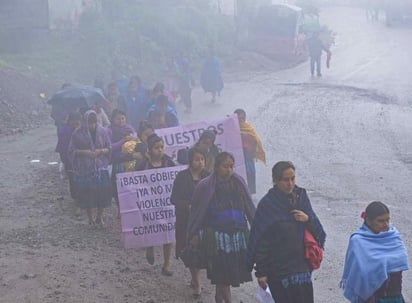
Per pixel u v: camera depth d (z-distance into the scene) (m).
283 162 6.74
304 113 23.86
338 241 11.02
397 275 6.38
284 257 6.65
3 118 22.31
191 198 8.66
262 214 6.71
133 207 9.86
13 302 8.45
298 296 6.66
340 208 12.88
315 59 34.03
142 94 15.18
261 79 33.97
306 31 44.25
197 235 7.97
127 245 9.86
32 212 12.43
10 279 9.14
